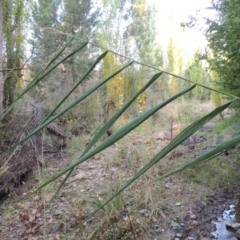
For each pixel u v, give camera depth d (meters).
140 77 7.55
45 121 0.52
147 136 4.75
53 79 6.36
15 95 4.11
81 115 5.96
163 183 3.17
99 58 0.57
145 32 10.02
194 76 7.36
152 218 2.45
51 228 2.29
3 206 2.79
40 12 5.59
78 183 3.33
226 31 2.42
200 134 5.93
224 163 3.71
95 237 2.15
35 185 3.28
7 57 4.32
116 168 3.76
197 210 2.67
